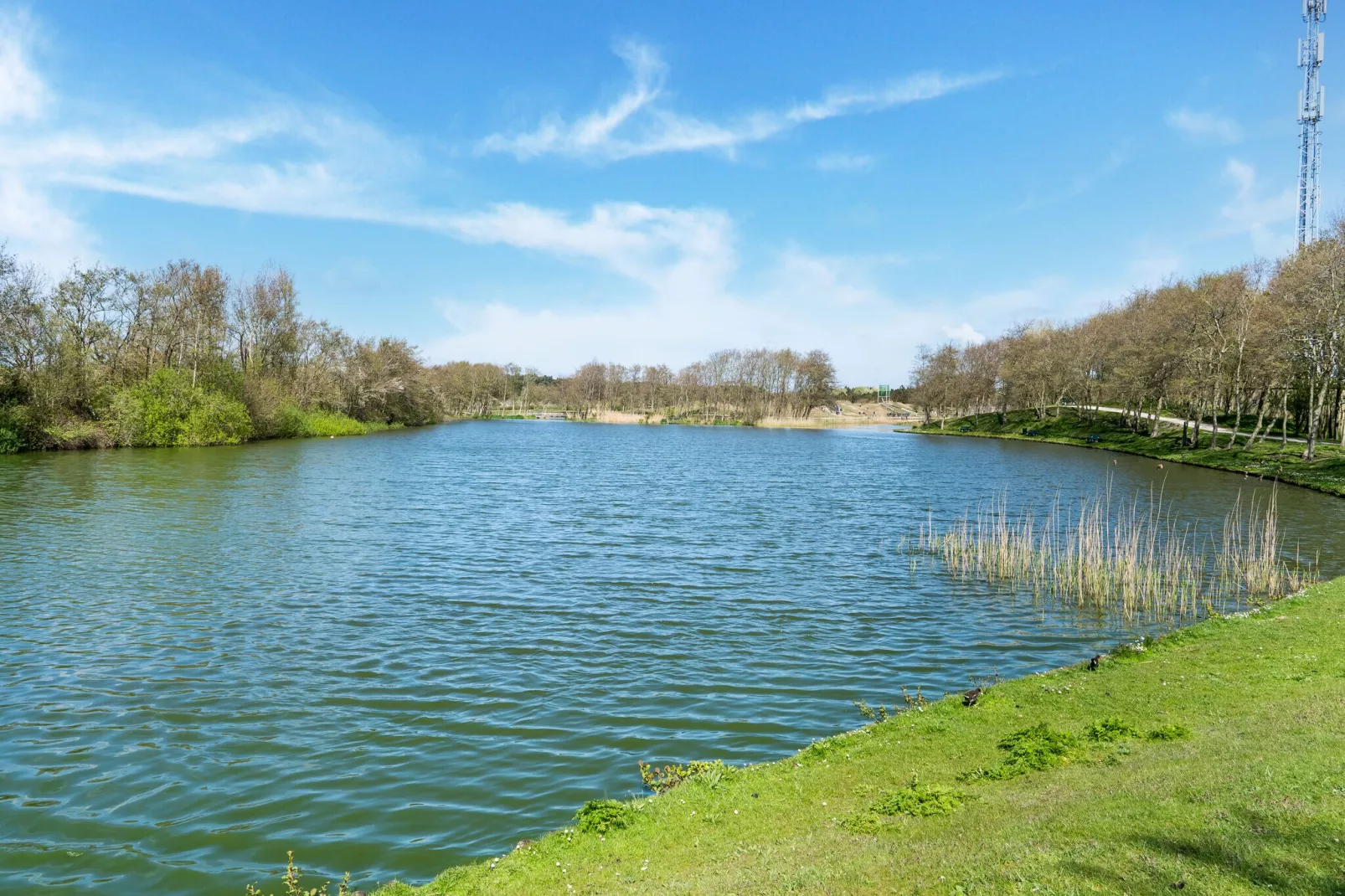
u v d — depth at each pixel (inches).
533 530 1461.6
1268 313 2748.5
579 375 7810.0
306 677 687.1
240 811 462.3
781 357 7194.9
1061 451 3718.0
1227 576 1120.8
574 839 390.9
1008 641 828.0
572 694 655.8
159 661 721.6
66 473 2110.0
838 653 775.7
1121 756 433.4
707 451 3759.8
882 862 324.2
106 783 495.5
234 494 1823.3
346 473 2378.2
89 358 2817.4
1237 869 276.1
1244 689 542.9
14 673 684.7
